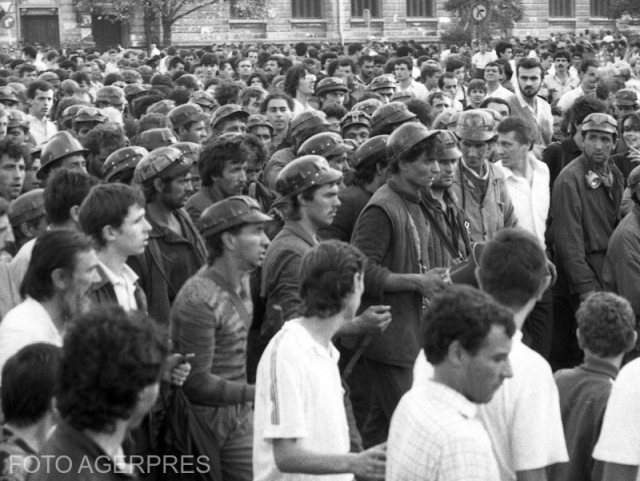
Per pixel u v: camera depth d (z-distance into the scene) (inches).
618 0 3031.5
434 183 370.6
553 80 1119.0
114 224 297.1
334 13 3034.0
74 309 263.3
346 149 444.5
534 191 480.1
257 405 251.8
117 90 751.7
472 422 196.2
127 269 308.5
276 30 2965.1
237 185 411.8
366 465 234.2
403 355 354.9
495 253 239.0
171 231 356.2
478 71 1314.0
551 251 506.6
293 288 333.4
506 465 221.9
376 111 523.2
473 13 2265.0
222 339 293.3
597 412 266.7
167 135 498.0
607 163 482.0
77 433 182.1
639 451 238.4
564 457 225.0
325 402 249.4
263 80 970.1
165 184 355.3
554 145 557.3
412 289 346.6
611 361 273.6
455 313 198.1
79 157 442.9
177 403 285.3
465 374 198.7
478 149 423.2
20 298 307.7
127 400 182.2
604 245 477.1
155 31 2664.9
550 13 3267.7
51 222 330.3
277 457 244.7
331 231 419.8
